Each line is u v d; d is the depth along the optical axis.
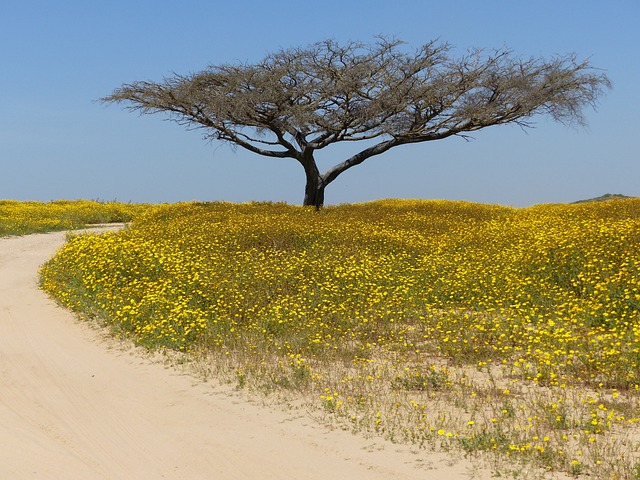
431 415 7.09
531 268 14.16
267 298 13.30
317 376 8.54
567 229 17.36
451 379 8.50
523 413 6.84
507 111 31.61
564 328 10.02
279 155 33.28
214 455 6.30
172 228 22.08
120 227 31.36
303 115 28.95
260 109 30.48
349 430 6.75
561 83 30.22
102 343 11.37
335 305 12.47
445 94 29.83
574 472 5.41
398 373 8.80
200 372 9.25
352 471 5.73
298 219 24.23
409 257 17.08
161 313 12.05
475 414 7.07
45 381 9.17
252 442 6.57
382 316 11.88
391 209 28.55
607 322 10.62
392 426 6.77
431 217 25.20
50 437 6.92
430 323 11.48
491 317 11.40
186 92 29.22
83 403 8.16
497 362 9.33
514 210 29.28
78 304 13.81
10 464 6.08
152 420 7.45
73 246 18.67
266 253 17.72
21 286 16.89
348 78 29.47
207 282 13.99
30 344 11.35
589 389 7.84
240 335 10.95
